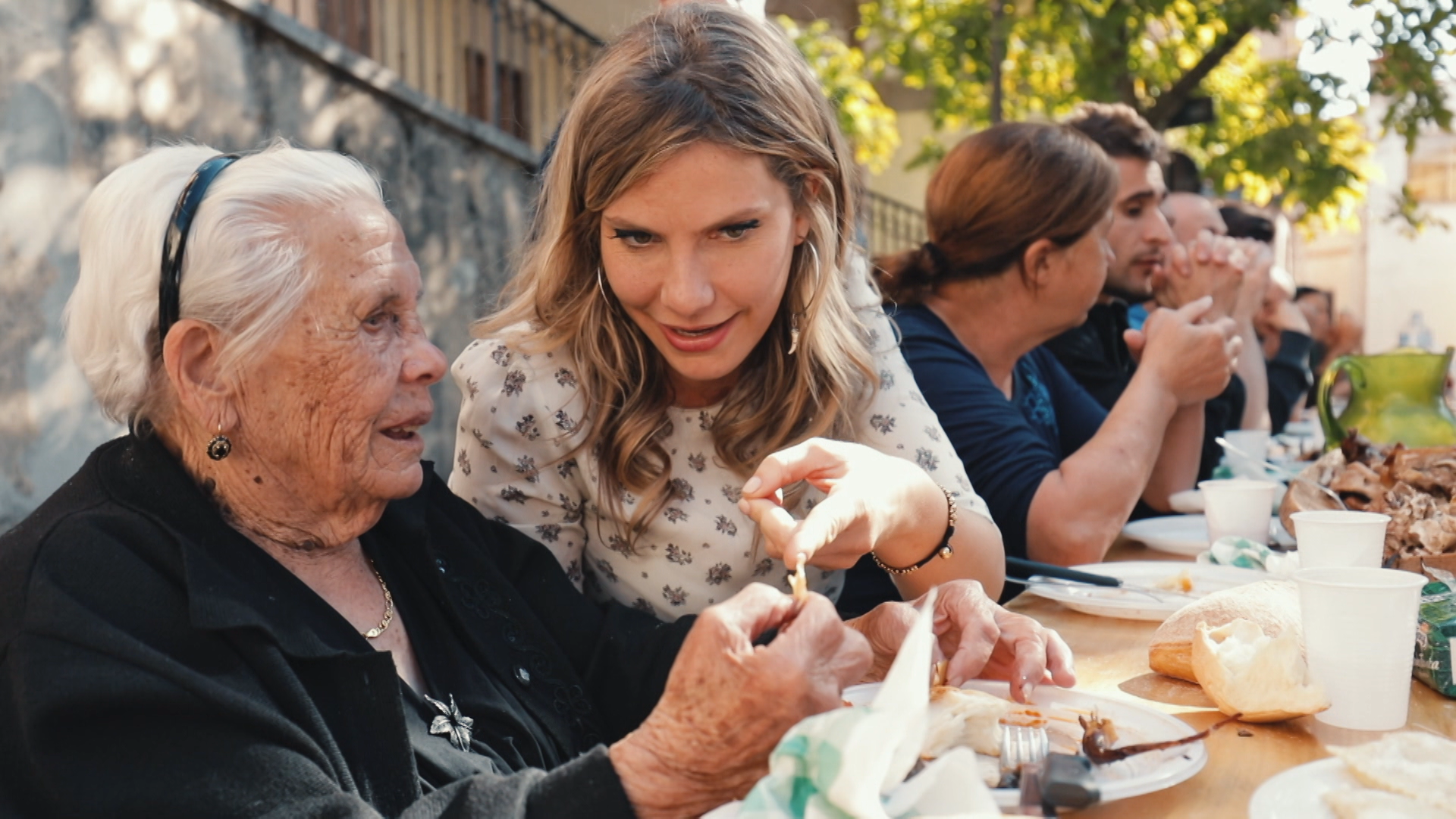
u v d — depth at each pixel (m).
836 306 1.74
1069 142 2.49
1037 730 1.08
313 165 1.31
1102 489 2.20
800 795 0.86
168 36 5.80
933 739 1.08
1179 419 2.91
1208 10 7.70
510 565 1.65
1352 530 1.53
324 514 1.35
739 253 1.50
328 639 1.26
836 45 11.50
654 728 1.06
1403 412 2.38
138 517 1.20
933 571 1.67
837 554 1.46
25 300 4.95
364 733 1.21
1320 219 10.00
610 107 1.47
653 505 1.74
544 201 1.76
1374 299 24.94
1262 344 5.18
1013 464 2.28
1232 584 1.80
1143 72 8.42
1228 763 1.10
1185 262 3.13
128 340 1.26
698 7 1.58
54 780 1.04
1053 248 2.45
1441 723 1.21
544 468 1.78
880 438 1.84
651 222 1.47
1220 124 9.20
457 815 1.06
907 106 14.73
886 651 1.43
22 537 1.19
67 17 5.20
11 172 4.89
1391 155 22.62
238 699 1.09
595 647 1.62
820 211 1.62
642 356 1.71
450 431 8.45
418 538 1.47
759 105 1.48
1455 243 24.23
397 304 1.33
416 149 8.04
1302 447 3.86
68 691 1.04
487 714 1.39
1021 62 9.35
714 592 1.80
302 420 1.28
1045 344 3.45
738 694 1.02
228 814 1.05
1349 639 1.18
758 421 1.70
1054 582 1.80
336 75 7.19
